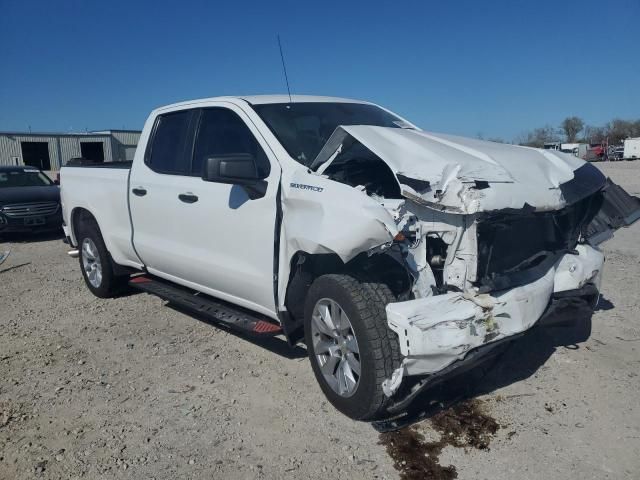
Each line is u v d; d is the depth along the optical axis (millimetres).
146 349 4840
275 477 3027
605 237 4277
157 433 3498
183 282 5055
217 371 4340
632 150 55094
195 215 4562
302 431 3449
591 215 4145
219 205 4305
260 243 3967
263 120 4273
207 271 4547
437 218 3197
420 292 3211
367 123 4730
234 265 4254
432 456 3156
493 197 3074
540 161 3732
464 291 3195
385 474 3018
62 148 49375
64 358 4730
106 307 6090
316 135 4320
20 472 3152
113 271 6145
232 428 3520
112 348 4902
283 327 3945
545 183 3445
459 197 3062
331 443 3311
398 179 3211
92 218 6297
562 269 3783
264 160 4086
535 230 3646
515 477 2953
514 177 3320
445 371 3092
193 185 4602
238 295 4375
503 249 3391
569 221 3922
